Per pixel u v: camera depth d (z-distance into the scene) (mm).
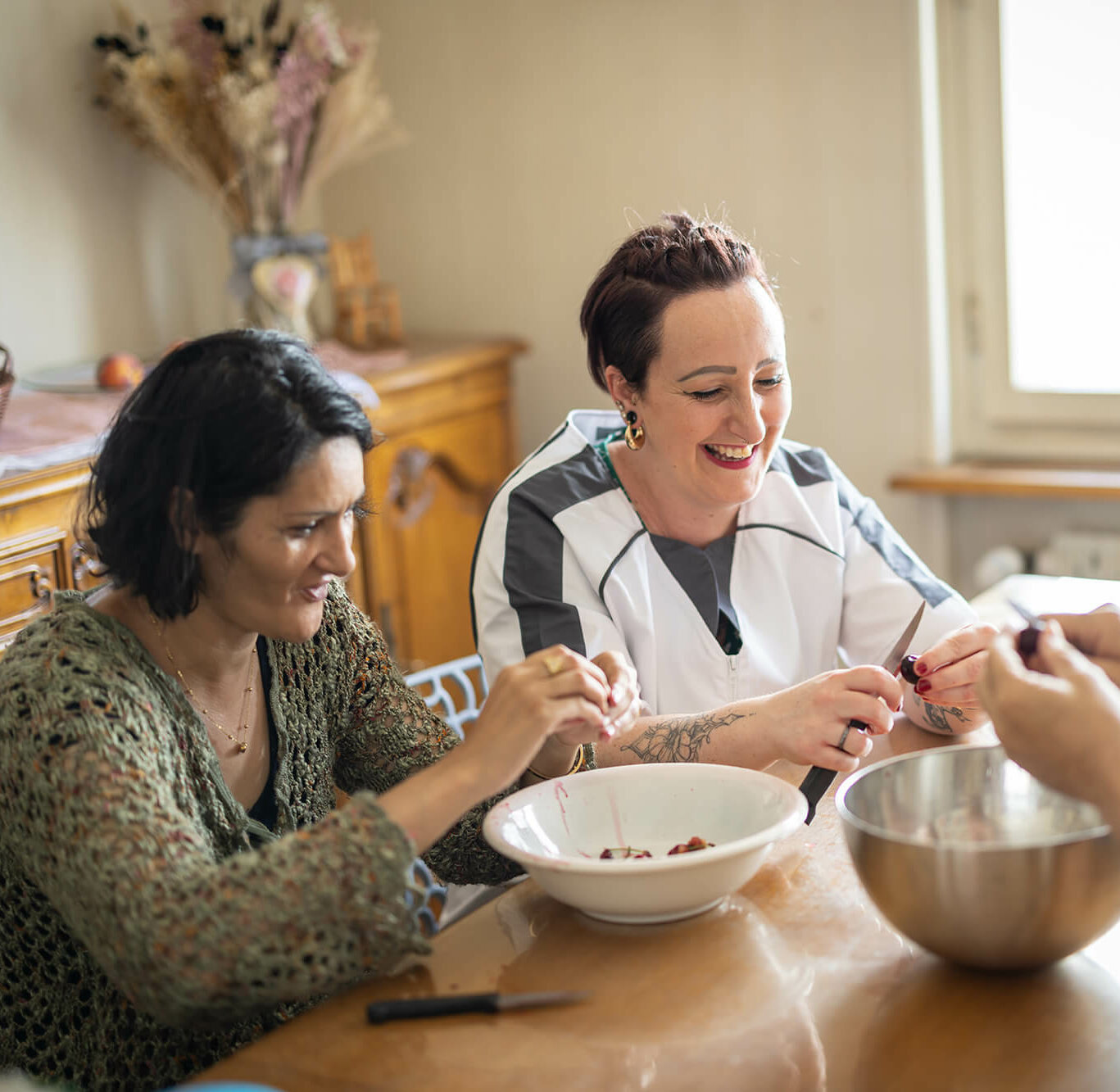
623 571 1558
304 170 2947
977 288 2996
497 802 1219
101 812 949
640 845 1123
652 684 1573
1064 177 2885
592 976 947
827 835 1159
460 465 3146
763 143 3033
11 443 2094
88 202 2904
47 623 1078
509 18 3238
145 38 2844
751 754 1276
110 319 2973
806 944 973
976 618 1620
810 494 1685
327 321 3512
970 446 3098
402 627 3021
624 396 1582
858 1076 812
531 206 3326
